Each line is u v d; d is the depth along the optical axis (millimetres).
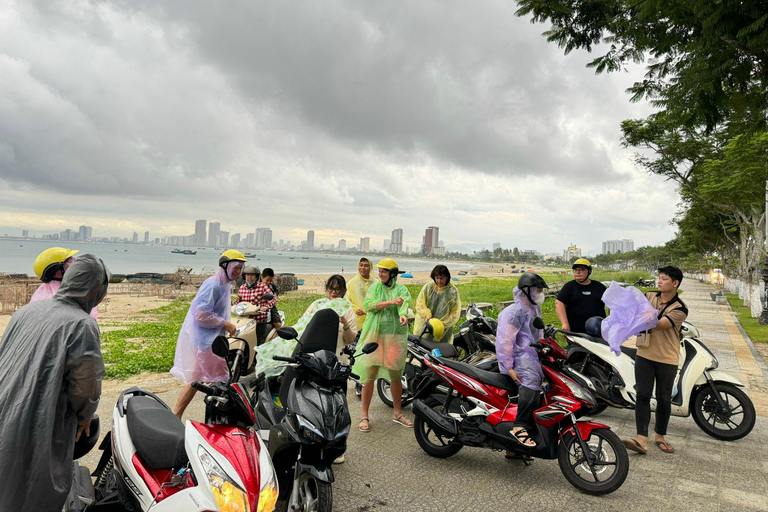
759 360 10633
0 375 2467
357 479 4430
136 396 3715
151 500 2883
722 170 17453
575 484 4297
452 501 4047
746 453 5289
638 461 5039
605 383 6250
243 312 6195
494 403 4645
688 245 50812
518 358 4508
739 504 4090
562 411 4285
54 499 2479
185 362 4988
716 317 19828
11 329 2629
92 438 3166
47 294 3727
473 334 6254
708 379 5812
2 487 2297
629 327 5086
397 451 5141
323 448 3494
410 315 5793
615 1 7660
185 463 3008
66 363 2514
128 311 19328
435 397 5133
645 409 5250
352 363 4176
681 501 4133
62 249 3865
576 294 6766
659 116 9367
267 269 8234
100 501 3311
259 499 2730
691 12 6414
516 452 4477
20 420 2346
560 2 8125
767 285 17281
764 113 7723
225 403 3092
